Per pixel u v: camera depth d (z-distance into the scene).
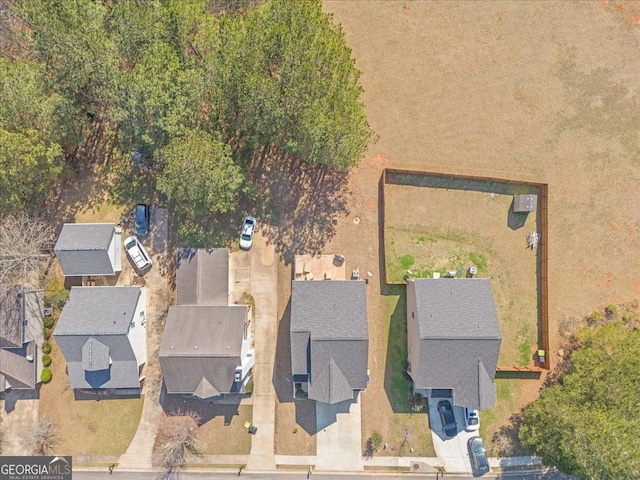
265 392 34.41
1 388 33.19
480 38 34.69
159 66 27.14
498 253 34.69
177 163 27.14
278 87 27.56
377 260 34.59
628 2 34.66
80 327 30.59
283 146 31.53
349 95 28.12
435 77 34.75
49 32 27.73
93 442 34.50
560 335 34.50
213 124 31.20
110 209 34.59
